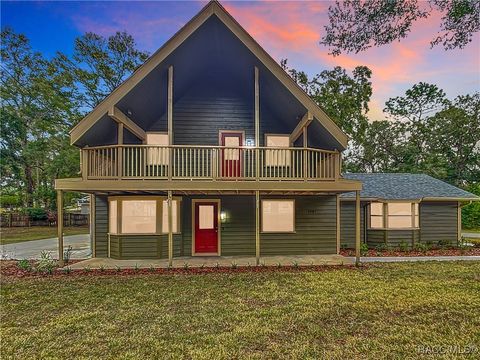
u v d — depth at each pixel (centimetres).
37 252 1074
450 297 528
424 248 1062
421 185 1255
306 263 828
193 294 553
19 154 2253
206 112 983
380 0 530
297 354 333
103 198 942
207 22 773
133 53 1823
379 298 523
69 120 1927
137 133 894
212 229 971
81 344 359
